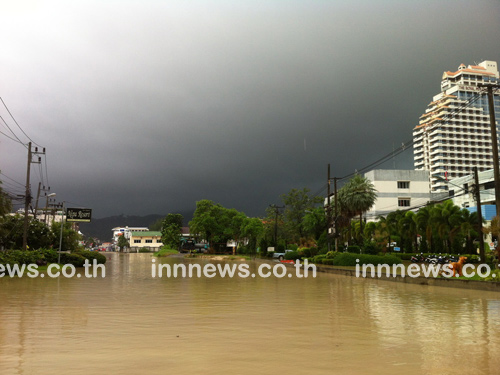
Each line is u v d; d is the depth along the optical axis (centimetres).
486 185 7981
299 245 8469
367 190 5925
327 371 618
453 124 17262
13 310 1295
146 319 1122
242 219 9669
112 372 607
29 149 4031
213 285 2333
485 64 18412
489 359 695
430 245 5516
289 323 1064
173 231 12538
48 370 617
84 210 5384
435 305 1474
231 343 816
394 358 700
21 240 4947
